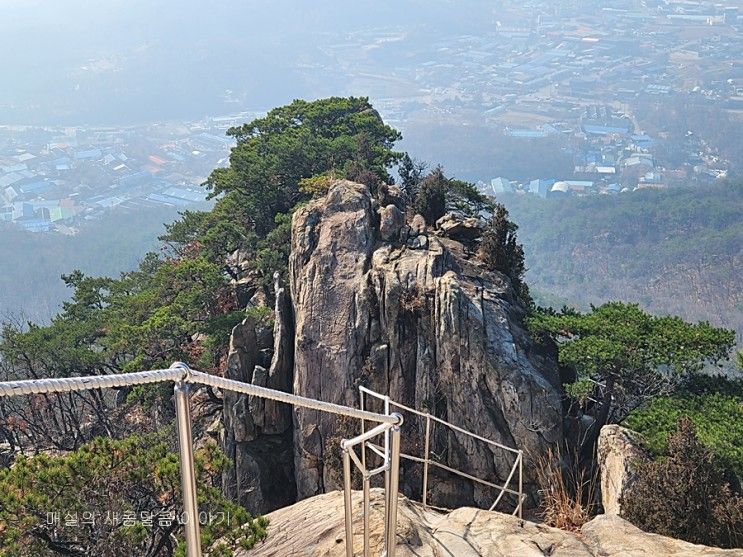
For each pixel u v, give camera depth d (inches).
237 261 1989.4
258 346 1350.9
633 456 877.8
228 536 535.8
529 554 385.7
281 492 1250.0
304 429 1213.1
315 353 1233.4
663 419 1023.0
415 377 1192.8
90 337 1868.8
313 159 2044.8
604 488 895.7
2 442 1720.0
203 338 1673.2
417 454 1151.0
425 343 1192.2
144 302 1852.9
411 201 1542.8
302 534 445.7
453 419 1150.3
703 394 1123.9
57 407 1771.7
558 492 587.8
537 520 1050.1
